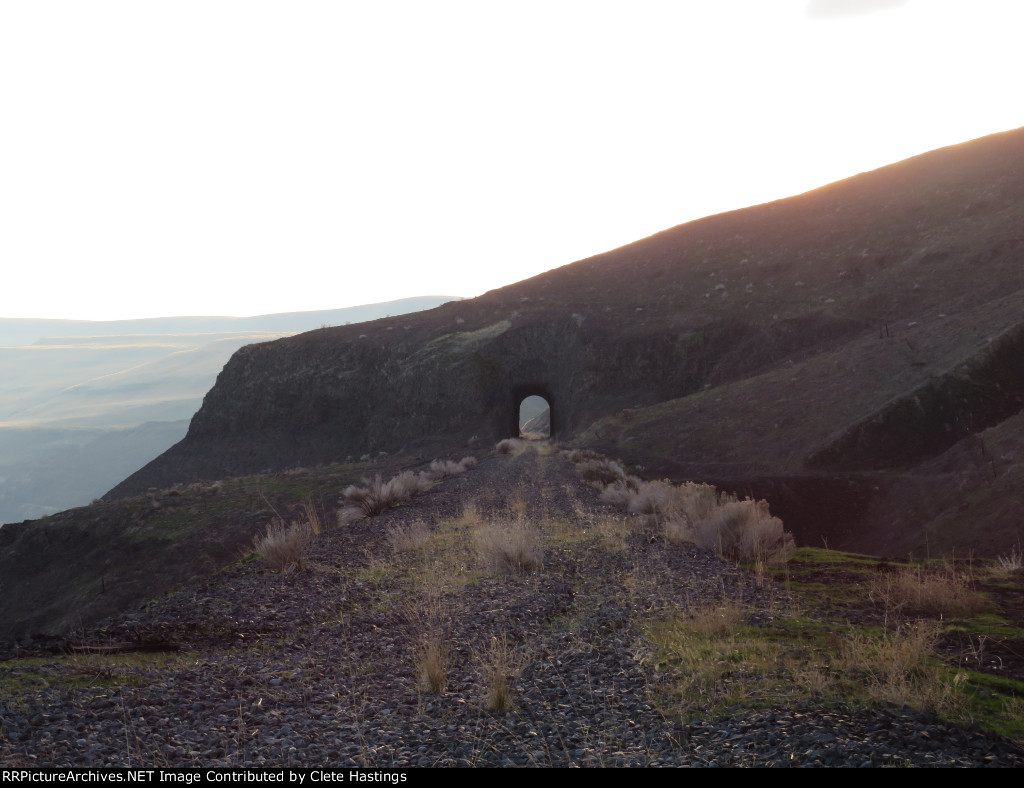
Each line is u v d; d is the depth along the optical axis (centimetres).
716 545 1192
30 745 418
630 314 8900
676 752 402
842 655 547
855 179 10731
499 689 511
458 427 8081
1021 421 3884
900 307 6775
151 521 4541
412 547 1325
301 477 5172
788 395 5656
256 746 438
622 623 739
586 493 2361
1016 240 6869
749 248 9675
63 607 4019
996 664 535
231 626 800
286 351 9625
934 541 3278
